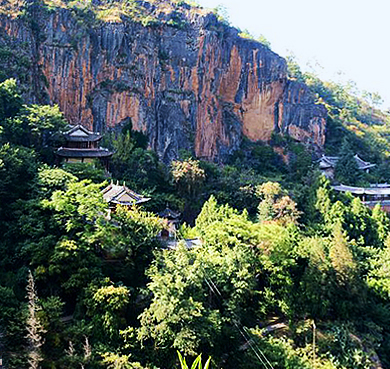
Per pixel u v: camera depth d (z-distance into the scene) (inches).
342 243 1583.4
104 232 1309.1
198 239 1674.5
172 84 3221.0
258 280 1512.1
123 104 2965.1
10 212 1427.2
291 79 4060.0
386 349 1494.8
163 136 3107.8
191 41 3312.0
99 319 1087.6
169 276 1164.5
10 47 2689.5
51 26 2854.3
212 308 1290.6
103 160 2299.5
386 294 1627.7
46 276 1192.8
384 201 2942.9
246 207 2400.3
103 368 977.5
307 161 3324.3
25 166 1631.4
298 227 2108.8
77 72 2886.3
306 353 1309.1
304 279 1475.1
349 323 1465.3
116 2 3331.7
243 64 3595.0
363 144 4119.1
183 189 2305.6
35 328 898.7
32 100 2662.4
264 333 1385.3
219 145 3452.3
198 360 597.6
